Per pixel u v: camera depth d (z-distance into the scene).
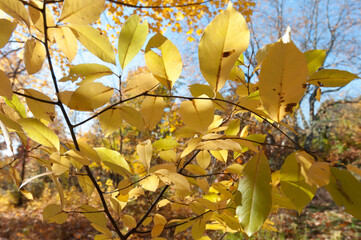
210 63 0.26
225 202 0.52
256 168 0.28
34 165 8.58
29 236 4.91
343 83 0.38
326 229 4.49
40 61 0.35
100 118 0.42
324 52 0.39
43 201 7.43
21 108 0.38
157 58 0.32
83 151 0.44
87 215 0.49
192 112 0.32
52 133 0.34
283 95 0.24
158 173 0.45
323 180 0.21
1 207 7.08
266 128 4.57
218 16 0.25
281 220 4.43
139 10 4.08
